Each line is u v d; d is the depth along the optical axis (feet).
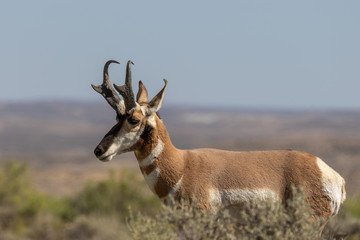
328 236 99.09
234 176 85.40
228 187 84.79
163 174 86.69
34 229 180.75
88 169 577.84
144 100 94.38
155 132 87.40
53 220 190.19
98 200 200.75
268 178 85.56
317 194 85.10
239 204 84.74
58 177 474.90
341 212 147.13
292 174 85.87
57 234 181.37
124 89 85.35
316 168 86.38
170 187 86.43
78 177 476.13
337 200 86.69
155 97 87.81
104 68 89.61
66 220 203.41
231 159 87.76
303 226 73.00
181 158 87.66
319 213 85.25
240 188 84.64
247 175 85.46
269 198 78.48
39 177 469.98
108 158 85.97
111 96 88.89
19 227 187.73
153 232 77.00
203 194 84.43
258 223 76.18
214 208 84.07
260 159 87.61
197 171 86.28
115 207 200.44
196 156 88.17
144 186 214.28
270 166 86.74
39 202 203.00
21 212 200.54
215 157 88.28
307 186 85.05
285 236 72.02
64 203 212.64
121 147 86.58
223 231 75.82
